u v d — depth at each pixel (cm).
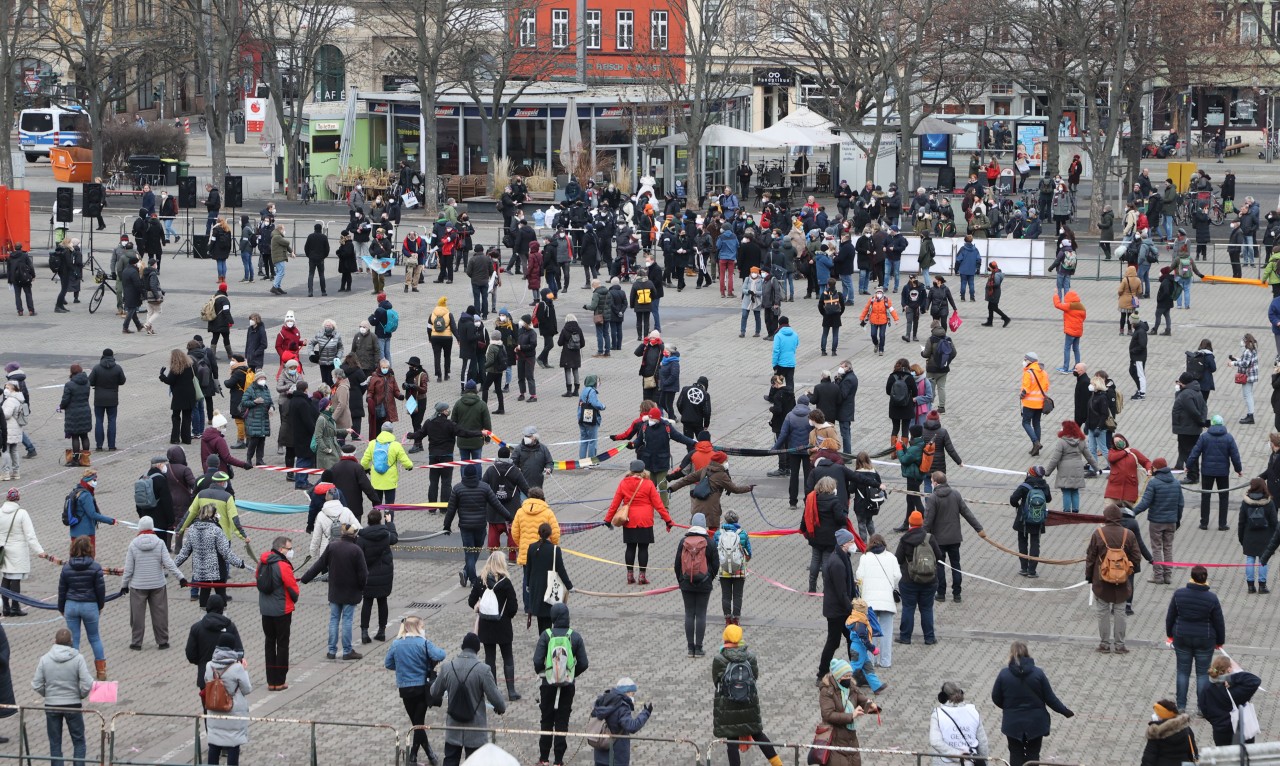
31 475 5881
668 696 3806
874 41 13438
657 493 4694
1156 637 4228
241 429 6247
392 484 5081
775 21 14388
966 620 4397
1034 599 4588
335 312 8950
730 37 15138
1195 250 10838
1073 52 12612
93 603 3891
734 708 3209
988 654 4100
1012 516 5412
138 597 4166
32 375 7412
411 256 9619
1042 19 12769
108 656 4134
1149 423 6494
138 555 4159
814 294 9550
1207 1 14500
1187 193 12788
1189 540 5119
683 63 16988
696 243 10319
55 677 3369
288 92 15700
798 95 17075
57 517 5366
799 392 7000
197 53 14662
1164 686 3856
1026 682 3183
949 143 14912
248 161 18125
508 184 13888
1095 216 12106
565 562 4950
